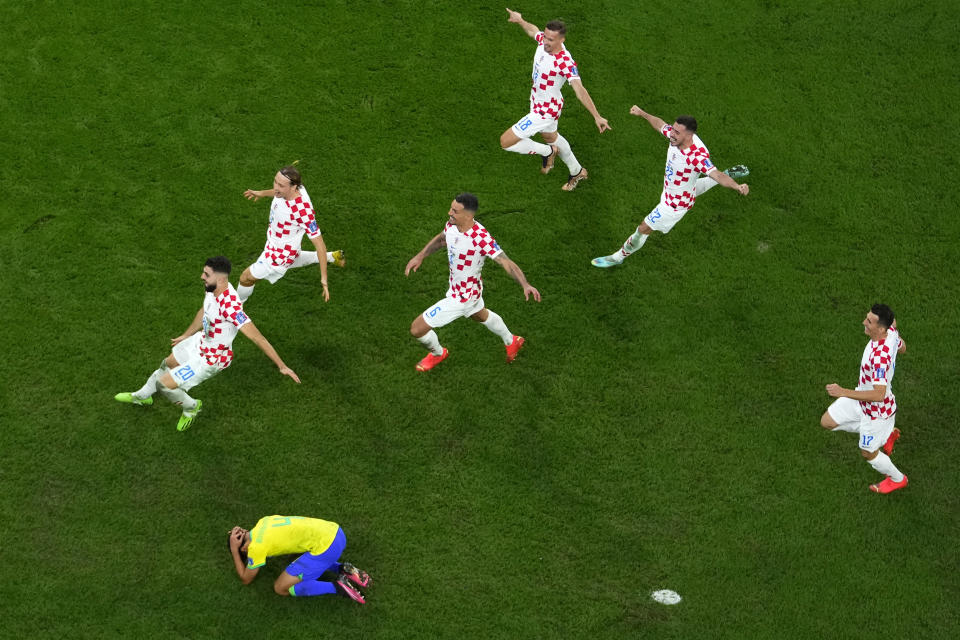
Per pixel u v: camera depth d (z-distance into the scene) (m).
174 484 38.09
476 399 41.38
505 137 46.69
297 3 54.81
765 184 48.91
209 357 37.50
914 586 37.09
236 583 36.00
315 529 34.75
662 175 49.34
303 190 39.66
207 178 47.44
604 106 51.88
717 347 43.34
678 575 37.25
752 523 38.53
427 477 39.09
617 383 42.16
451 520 38.09
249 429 39.78
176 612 35.16
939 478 39.81
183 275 43.97
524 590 36.62
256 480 38.50
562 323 44.00
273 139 49.16
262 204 46.75
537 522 38.22
